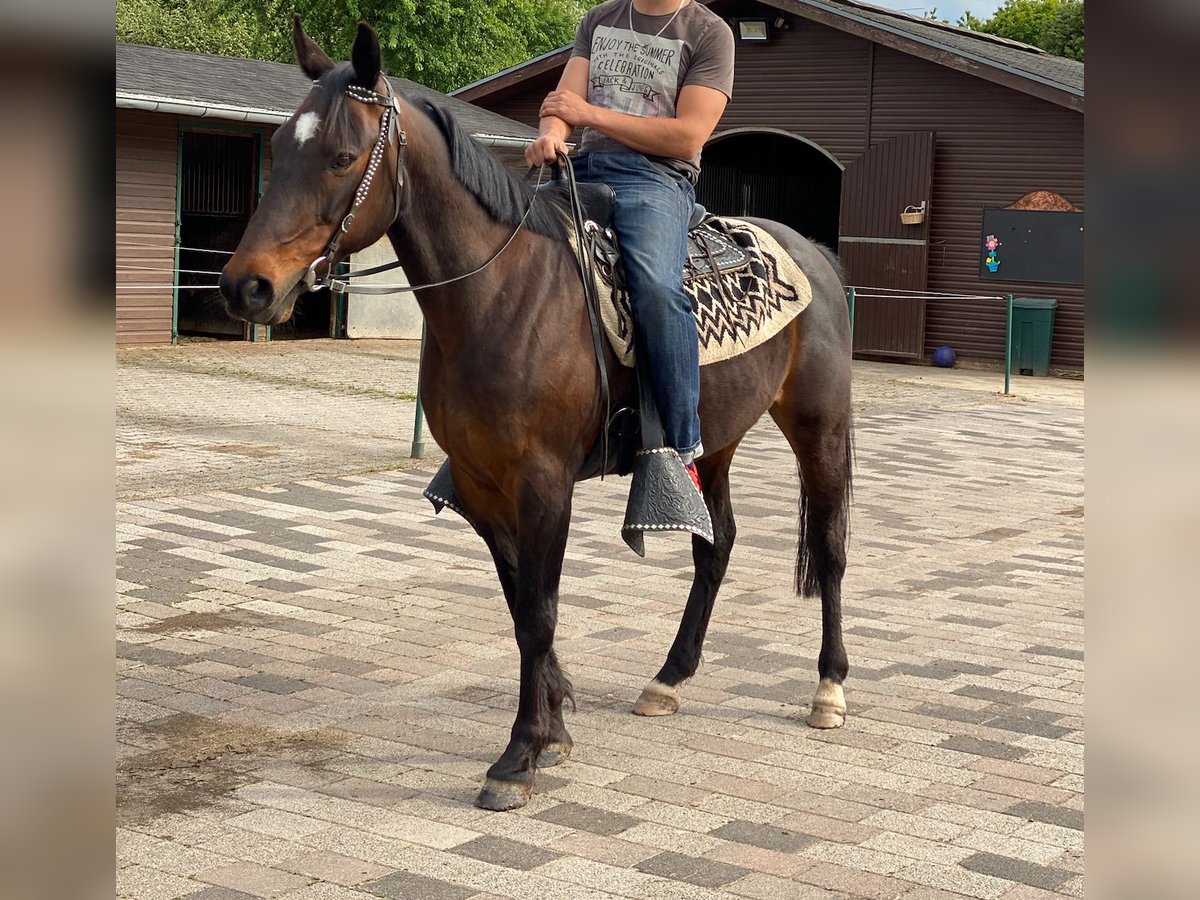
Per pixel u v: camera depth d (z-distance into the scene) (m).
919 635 5.67
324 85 3.31
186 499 7.91
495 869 3.20
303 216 3.20
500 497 3.85
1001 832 3.52
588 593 6.22
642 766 4.00
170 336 17.03
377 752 4.05
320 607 5.78
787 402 4.67
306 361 16.12
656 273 3.89
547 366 3.60
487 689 4.72
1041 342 18.77
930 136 19.50
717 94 4.12
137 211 16.36
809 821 3.58
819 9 19.98
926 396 15.90
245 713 4.38
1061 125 18.62
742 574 6.74
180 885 3.05
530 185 3.85
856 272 20.39
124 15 41.44
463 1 31.81
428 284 3.52
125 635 5.23
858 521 8.27
